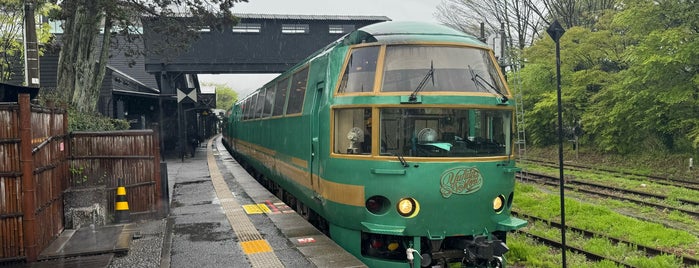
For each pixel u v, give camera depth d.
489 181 6.55
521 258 8.14
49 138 7.09
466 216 6.49
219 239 7.73
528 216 11.33
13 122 6.15
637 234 9.35
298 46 27.12
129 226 8.37
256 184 14.08
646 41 18.89
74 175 8.55
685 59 17.55
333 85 7.07
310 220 9.42
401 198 6.31
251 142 15.84
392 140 6.39
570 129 26.78
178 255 6.89
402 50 6.76
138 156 9.08
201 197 11.76
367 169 6.45
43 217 6.80
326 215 7.44
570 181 17.67
